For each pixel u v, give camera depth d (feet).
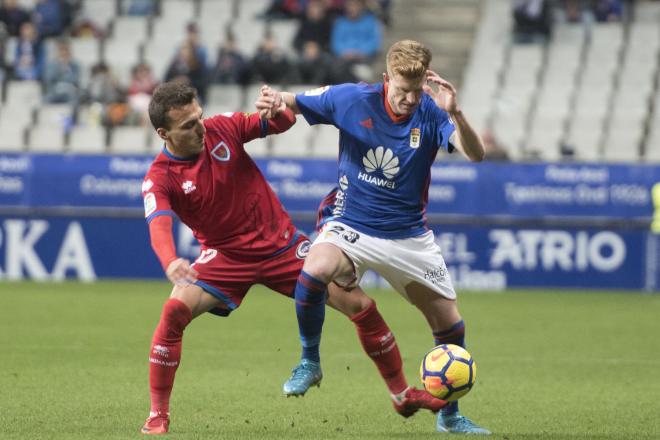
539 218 187.73
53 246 195.93
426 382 70.13
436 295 73.00
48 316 147.54
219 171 70.90
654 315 156.76
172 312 70.44
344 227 71.82
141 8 266.57
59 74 238.27
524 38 249.55
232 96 234.38
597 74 238.89
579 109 231.91
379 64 251.19
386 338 73.10
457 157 200.34
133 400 85.61
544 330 140.05
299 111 73.46
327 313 159.84
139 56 252.83
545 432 74.38
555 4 258.78
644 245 185.98
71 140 223.51
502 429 75.66
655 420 79.77
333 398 89.35
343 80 229.86
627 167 185.57
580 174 186.50
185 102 68.08
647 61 240.53
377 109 71.20
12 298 168.45
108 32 260.62
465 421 73.97
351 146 72.23
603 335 135.64
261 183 73.15
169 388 71.10
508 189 188.03
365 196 71.77
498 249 188.96
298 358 113.50
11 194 195.62
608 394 93.04
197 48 232.94
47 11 256.73
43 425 73.92
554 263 188.34
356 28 245.04
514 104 233.35
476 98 237.25
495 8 261.44
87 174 194.59
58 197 195.31
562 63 242.78
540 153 212.64
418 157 71.15
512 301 173.37
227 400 87.40
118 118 228.02
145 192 69.82
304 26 245.45
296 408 83.92
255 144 222.48
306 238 74.79
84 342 123.13
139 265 196.13
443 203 189.47
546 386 97.55
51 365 105.50
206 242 72.43
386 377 73.92
